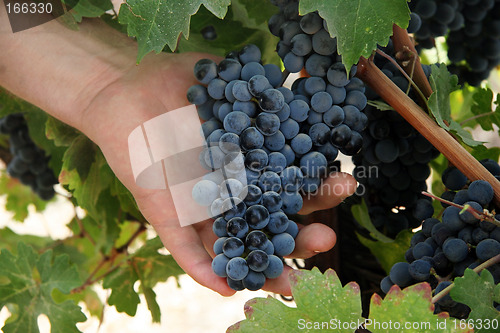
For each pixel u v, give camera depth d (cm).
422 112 48
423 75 51
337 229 61
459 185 48
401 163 55
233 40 62
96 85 59
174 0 46
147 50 46
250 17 60
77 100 58
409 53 50
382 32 45
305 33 47
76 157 65
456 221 44
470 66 65
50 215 147
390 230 57
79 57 60
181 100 56
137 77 58
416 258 46
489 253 42
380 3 45
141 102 56
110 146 56
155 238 69
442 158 64
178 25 46
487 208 44
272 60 64
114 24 62
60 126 66
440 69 50
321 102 47
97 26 62
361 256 62
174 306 155
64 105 59
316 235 47
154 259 69
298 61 48
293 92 49
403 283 45
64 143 67
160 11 46
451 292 40
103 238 75
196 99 49
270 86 47
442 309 44
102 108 57
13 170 78
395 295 40
